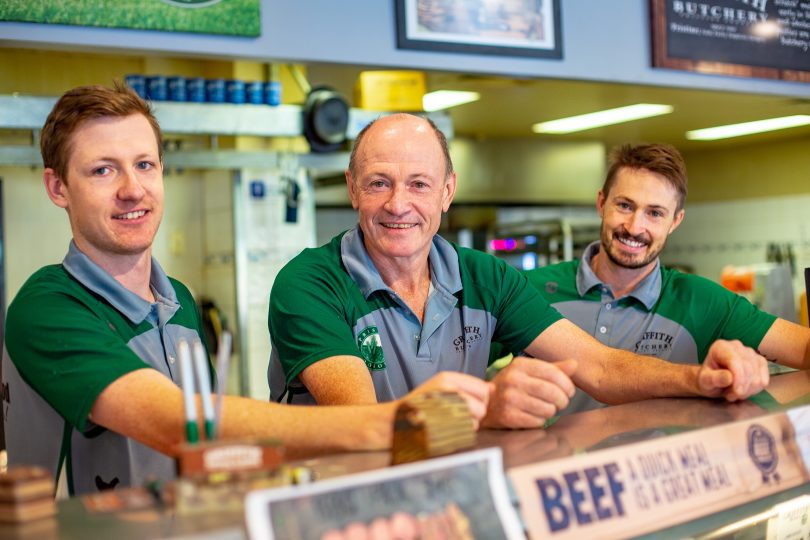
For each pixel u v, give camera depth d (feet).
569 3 11.84
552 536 3.03
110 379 4.19
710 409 4.51
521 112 20.74
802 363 7.07
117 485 4.94
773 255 27.04
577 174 26.12
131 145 5.08
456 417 3.41
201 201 16.05
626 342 8.04
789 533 4.22
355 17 10.41
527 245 24.56
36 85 14.71
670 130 24.00
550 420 4.40
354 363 5.29
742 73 13.09
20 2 8.49
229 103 12.37
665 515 3.40
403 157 5.71
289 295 5.62
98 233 5.10
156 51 9.36
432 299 6.12
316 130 12.46
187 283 15.98
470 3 11.02
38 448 5.00
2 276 14.87
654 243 7.88
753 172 27.43
